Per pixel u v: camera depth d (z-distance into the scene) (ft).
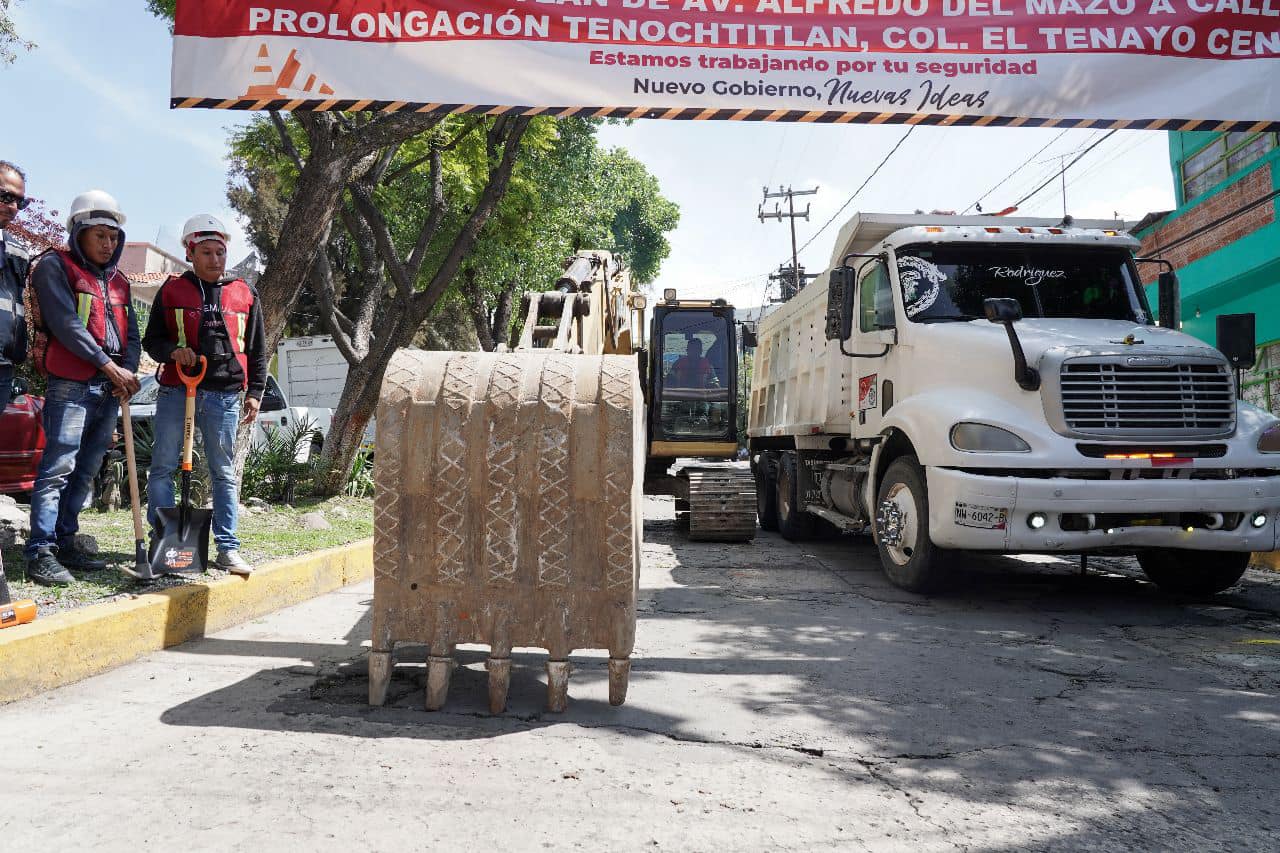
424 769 9.91
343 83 18.30
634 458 12.60
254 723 11.41
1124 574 26.25
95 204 16.89
